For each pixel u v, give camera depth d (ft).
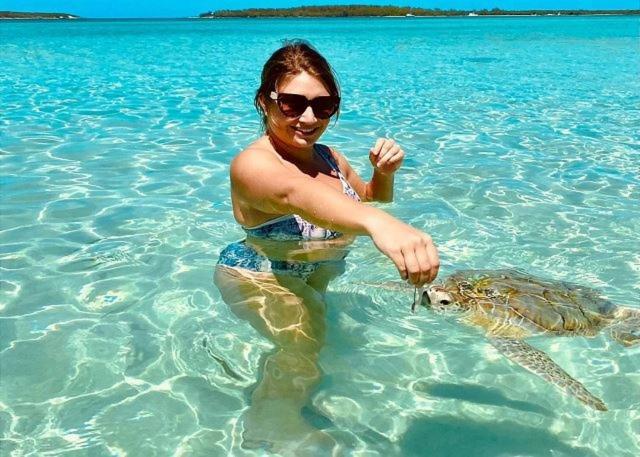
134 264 5.87
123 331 4.73
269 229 4.66
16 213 7.15
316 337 4.36
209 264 5.88
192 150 10.37
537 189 8.23
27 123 12.62
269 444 3.56
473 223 6.98
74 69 23.99
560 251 6.24
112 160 9.62
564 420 3.85
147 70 23.95
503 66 26.55
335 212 3.32
